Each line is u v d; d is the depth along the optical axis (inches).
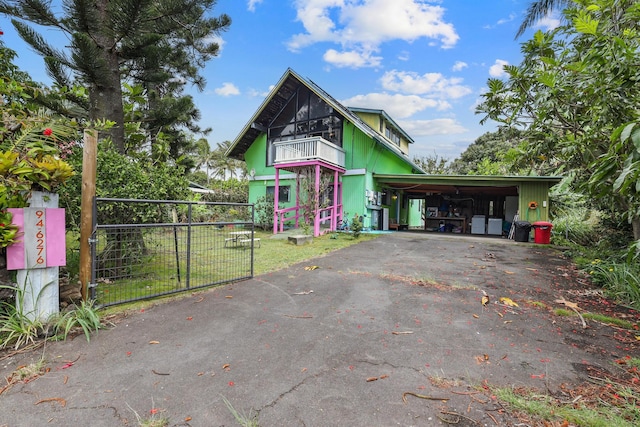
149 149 391.5
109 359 102.2
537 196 443.2
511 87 250.8
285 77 552.1
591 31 177.8
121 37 285.4
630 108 176.4
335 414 76.6
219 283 193.8
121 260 192.4
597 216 411.8
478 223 611.8
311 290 185.0
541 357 107.4
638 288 167.9
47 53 305.4
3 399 81.0
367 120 634.2
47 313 122.3
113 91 286.8
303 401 81.5
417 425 73.0
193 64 614.5
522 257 304.0
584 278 217.9
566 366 101.4
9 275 118.7
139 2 266.5
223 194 786.2
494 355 108.4
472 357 106.8
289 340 118.3
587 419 74.5
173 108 419.8
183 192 234.7
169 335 121.1
